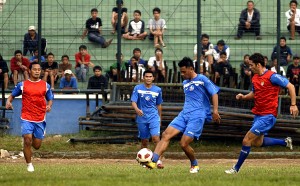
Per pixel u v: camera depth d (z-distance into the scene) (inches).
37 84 1615.4
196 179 1288.1
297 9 2881.4
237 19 2930.6
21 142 2488.9
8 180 1258.0
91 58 2822.3
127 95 2576.3
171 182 1220.5
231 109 2524.6
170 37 2871.6
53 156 2388.0
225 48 2714.1
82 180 1261.1
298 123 2502.5
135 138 2513.5
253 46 2849.4
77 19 2878.9
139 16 2839.6
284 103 2571.4
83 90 2581.2
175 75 2566.4
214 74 2549.2
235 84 2556.6
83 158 2381.9
